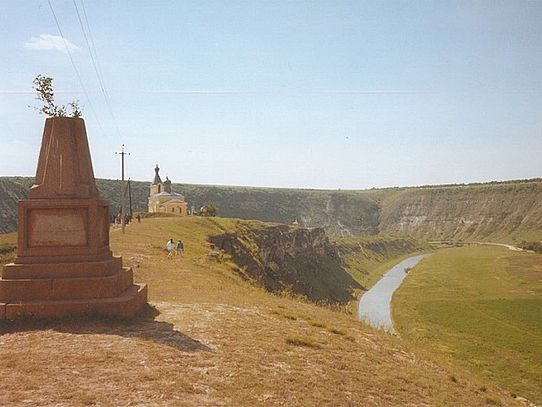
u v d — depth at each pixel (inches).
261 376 383.9
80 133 524.1
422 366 574.2
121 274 526.0
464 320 1883.6
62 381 334.6
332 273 3604.8
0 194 3602.4
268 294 1047.6
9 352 388.8
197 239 1937.7
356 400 380.5
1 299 476.4
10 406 292.5
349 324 743.1
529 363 1278.3
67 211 500.1
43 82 518.9
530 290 2679.6
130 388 328.8
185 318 539.8
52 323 463.5
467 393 506.6
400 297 2625.5
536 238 6776.6
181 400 318.0
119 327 469.7
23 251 491.5
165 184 3897.6
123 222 1779.0
